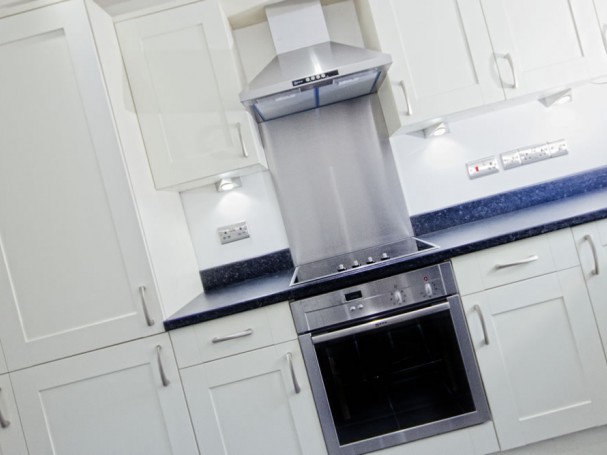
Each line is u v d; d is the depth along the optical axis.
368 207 2.31
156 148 1.97
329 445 1.71
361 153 2.32
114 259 1.73
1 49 1.71
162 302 1.75
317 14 2.12
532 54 1.96
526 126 2.30
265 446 1.72
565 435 1.77
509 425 1.71
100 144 1.72
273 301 1.69
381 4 1.97
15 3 1.88
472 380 1.71
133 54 1.96
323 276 1.77
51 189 1.73
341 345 1.70
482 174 2.30
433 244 1.87
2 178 1.73
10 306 1.73
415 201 2.31
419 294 1.69
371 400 1.72
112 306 1.73
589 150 2.29
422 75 1.97
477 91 1.97
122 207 1.72
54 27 1.70
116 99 1.80
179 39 1.96
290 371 1.69
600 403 1.71
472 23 1.96
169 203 2.14
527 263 1.70
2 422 1.72
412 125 2.02
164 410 1.72
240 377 1.71
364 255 2.13
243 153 1.96
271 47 2.29
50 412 1.74
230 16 2.16
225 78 1.96
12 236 1.73
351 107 2.31
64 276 1.73
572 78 1.96
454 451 1.72
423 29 1.97
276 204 2.33
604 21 1.95
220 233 2.32
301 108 2.28
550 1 1.96
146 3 2.24
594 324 1.70
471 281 1.70
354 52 1.95
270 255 2.32
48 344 1.73
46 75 1.71
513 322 1.71
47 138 1.72
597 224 1.70
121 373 1.73
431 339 1.71
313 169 2.32
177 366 1.71
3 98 1.72
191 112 1.97
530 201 2.29
